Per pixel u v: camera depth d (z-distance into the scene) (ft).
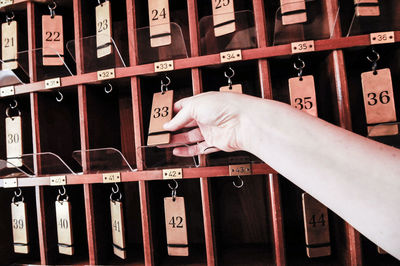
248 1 3.09
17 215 3.09
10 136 3.06
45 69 2.97
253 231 3.50
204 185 2.62
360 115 3.19
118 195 3.51
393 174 1.08
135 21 2.83
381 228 1.07
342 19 2.44
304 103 2.43
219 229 3.18
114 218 2.83
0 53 3.44
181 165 2.70
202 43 2.67
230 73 3.05
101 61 2.83
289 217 3.34
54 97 3.34
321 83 2.97
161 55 2.72
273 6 3.27
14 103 3.49
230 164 2.59
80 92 2.89
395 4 2.18
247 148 1.61
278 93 3.40
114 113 3.65
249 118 1.53
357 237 2.37
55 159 2.91
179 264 2.91
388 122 2.30
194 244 3.50
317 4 2.34
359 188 1.12
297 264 2.70
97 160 2.84
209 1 3.31
